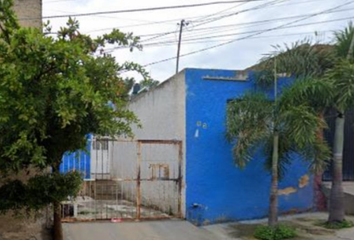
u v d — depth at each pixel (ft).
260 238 29.60
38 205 19.26
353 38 31.45
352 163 40.19
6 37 17.57
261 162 35.94
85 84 16.65
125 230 29.94
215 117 34.88
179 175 34.47
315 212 37.19
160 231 30.35
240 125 30.22
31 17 26.35
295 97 28.66
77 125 17.88
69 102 16.44
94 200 40.93
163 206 37.04
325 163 30.22
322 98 29.25
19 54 16.12
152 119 41.98
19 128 16.35
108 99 19.24
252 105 29.63
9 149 16.34
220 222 34.63
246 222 34.81
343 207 32.76
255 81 34.88
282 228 29.91
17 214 21.53
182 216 33.78
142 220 32.65
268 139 30.35
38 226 25.88
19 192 19.27
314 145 29.32
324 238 29.14
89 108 17.38
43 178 19.22
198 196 34.22
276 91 31.37
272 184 30.17
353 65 28.84
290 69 32.58
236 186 35.32
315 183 37.52
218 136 34.91
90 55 19.02
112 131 18.71
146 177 42.01
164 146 38.22
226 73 35.14
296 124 27.37
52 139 18.48
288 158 32.07
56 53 16.10
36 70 16.28
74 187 19.79
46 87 16.74
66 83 16.25
